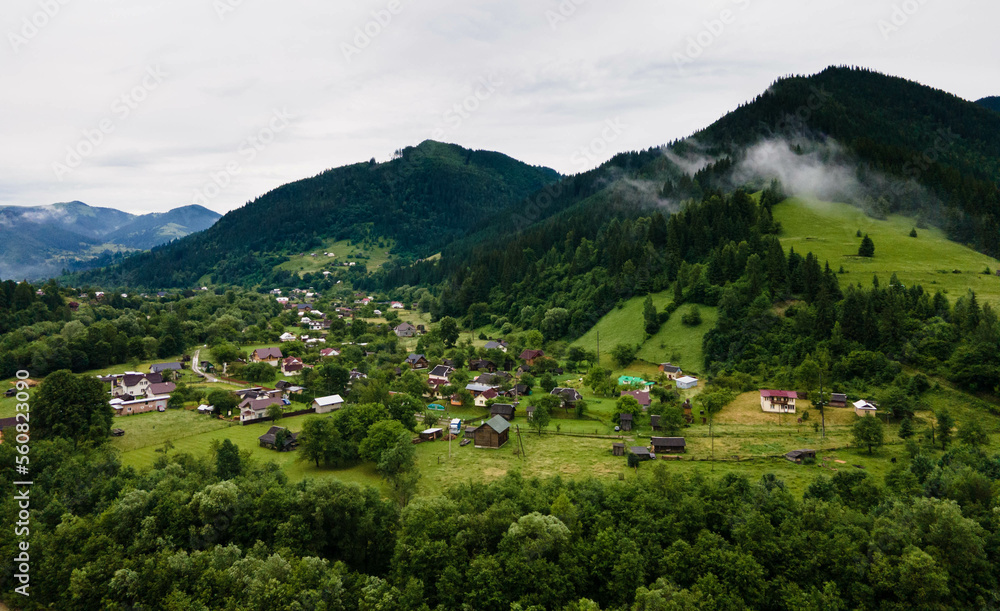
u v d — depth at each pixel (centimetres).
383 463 7975
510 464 9119
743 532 5622
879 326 12675
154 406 12431
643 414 11356
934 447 8944
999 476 6906
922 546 5359
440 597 5303
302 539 6162
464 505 6316
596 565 5431
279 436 9812
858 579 5175
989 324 11569
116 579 5356
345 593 5362
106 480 7275
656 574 5447
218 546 5838
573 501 6475
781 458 9006
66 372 9888
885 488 7131
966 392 10700
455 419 11512
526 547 5441
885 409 10719
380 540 6288
